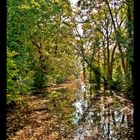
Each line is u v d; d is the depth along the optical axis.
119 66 56.62
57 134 18.31
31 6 36.22
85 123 21.91
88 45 69.31
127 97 36.72
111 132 18.78
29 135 18.03
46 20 51.72
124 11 46.59
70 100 37.25
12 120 22.92
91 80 77.19
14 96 27.73
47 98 39.03
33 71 48.81
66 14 59.88
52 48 65.38
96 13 58.22
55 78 71.62
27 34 35.34
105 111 27.67
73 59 86.25
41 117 24.39
